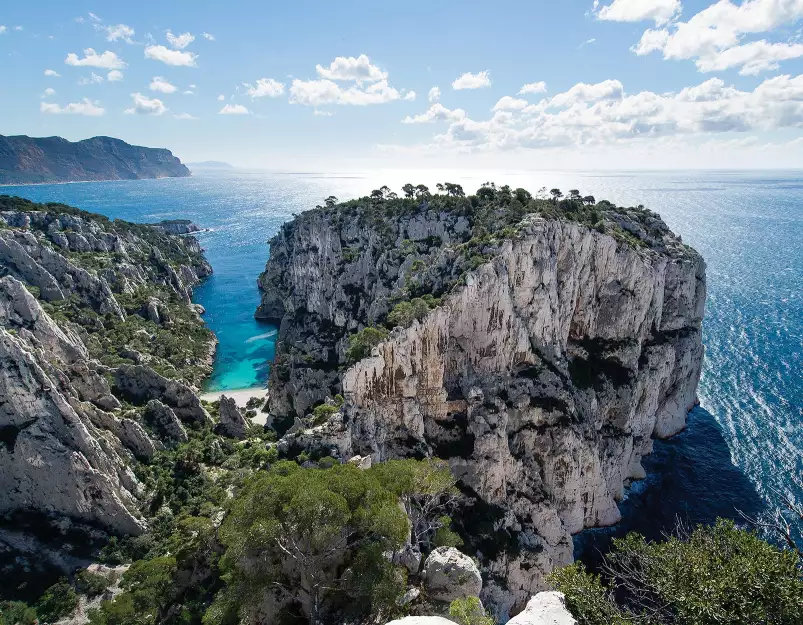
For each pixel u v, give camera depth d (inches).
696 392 4414.4
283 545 1648.6
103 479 2415.1
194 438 3181.6
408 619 1123.3
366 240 5083.7
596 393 3447.3
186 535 2267.5
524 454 3107.8
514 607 2684.5
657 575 1192.8
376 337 2940.5
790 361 5064.0
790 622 965.8
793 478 3459.6
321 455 2556.6
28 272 4392.2
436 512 2529.5
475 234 3880.4
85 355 3437.5
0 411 2333.9
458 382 3161.9
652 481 3575.3
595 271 3661.4
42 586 2108.8
